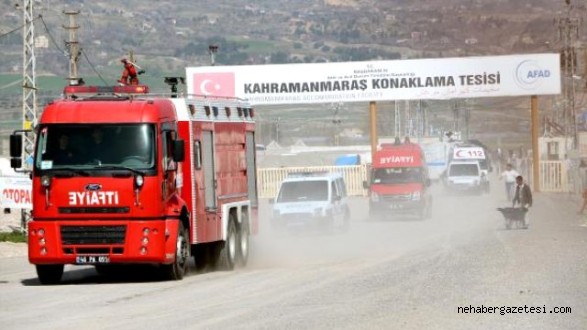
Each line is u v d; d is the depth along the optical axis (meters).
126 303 40.59
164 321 35.03
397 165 104.31
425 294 40.59
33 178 47.62
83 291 45.75
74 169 47.22
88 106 48.00
